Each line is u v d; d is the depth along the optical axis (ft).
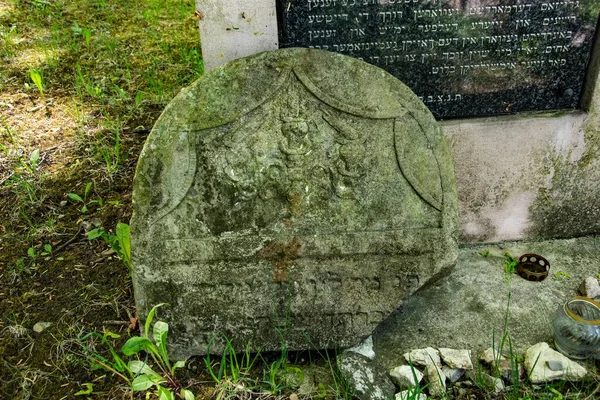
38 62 14.83
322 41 8.83
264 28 8.44
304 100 7.65
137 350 7.64
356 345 8.76
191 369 8.45
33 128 12.92
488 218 10.50
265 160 7.79
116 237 9.12
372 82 7.63
